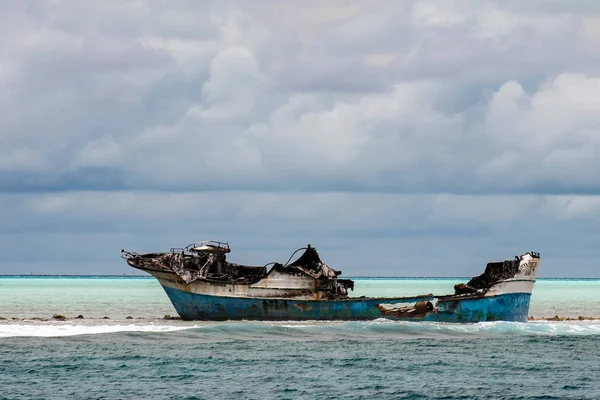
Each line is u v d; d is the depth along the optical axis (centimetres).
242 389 11050
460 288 18500
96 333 15275
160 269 17512
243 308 17388
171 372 12006
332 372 12338
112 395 10569
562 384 11831
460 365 13188
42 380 11288
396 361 13400
